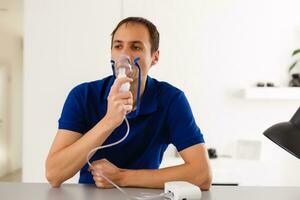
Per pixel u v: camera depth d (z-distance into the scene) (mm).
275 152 2746
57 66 2625
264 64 2727
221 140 2736
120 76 987
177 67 2701
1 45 4629
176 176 1035
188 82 2711
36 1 2600
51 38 2615
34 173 2643
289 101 2744
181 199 829
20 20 4922
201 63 2709
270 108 2748
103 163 1027
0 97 4664
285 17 2719
